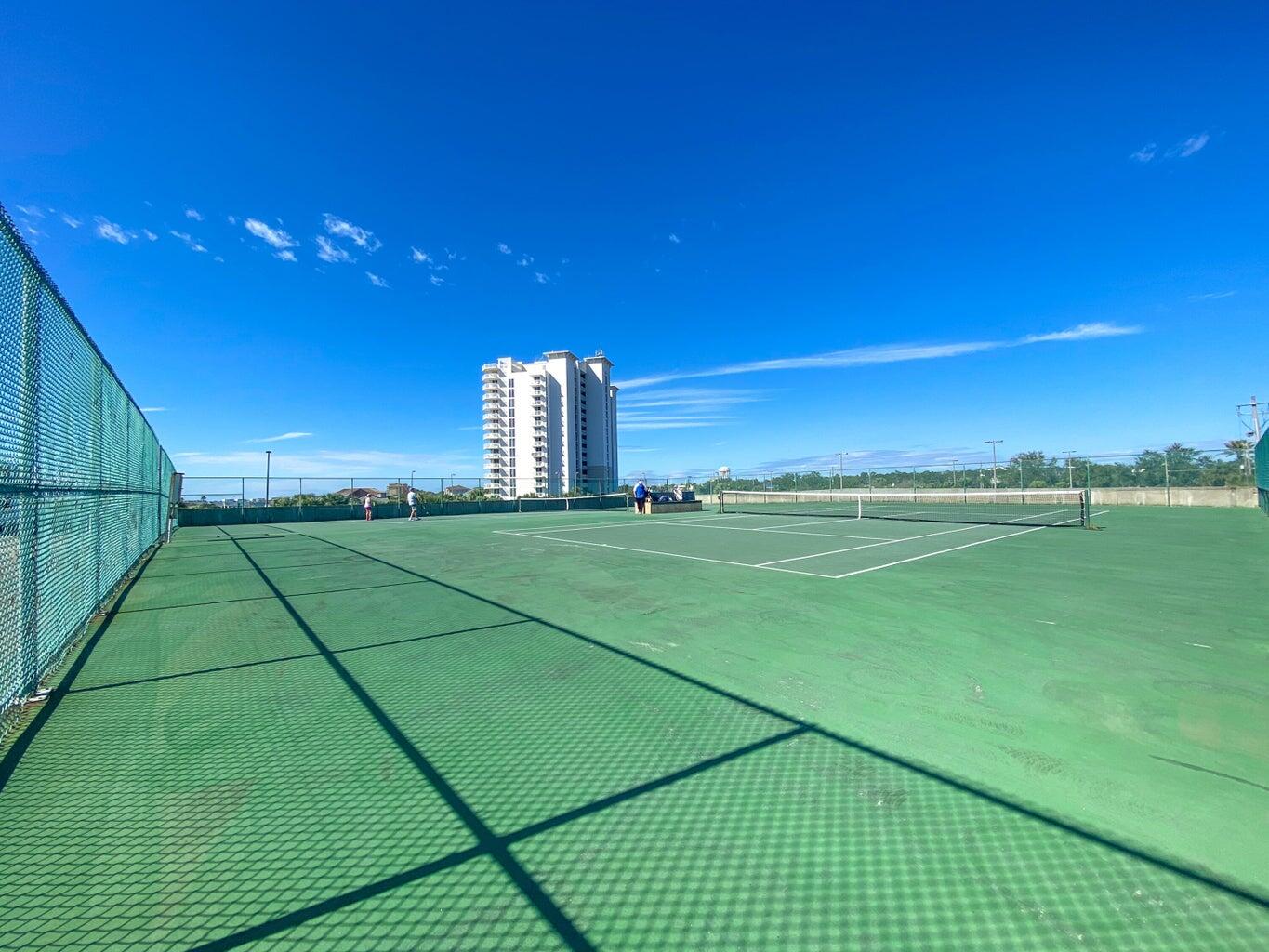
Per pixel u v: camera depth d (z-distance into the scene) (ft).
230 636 15.90
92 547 18.07
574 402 319.68
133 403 28.37
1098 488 84.94
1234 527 46.01
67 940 5.26
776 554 32.60
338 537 49.60
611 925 5.37
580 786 7.84
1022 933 5.15
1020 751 8.58
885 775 7.94
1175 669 12.06
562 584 23.68
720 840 6.59
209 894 5.84
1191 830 6.57
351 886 5.93
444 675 12.51
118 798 7.69
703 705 10.62
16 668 10.88
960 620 16.48
